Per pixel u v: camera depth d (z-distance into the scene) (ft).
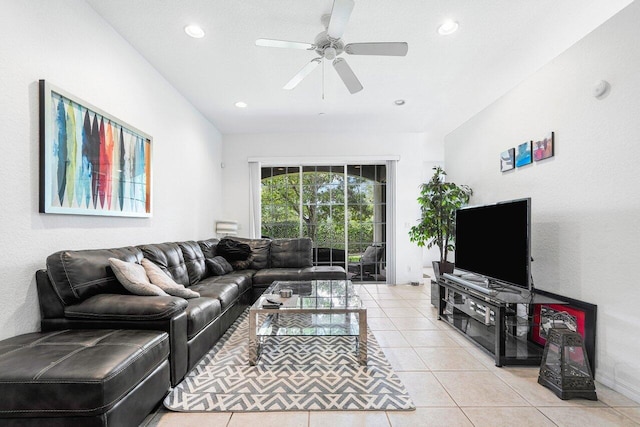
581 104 7.32
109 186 7.75
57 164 6.10
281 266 14.79
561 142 7.96
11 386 3.87
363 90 12.01
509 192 10.24
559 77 8.03
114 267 6.38
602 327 6.70
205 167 15.07
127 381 4.42
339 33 6.81
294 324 8.76
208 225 15.51
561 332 6.29
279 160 17.85
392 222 17.92
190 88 11.80
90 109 7.06
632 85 6.09
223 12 7.47
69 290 5.74
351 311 7.47
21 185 5.45
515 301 7.49
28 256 5.58
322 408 5.68
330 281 11.46
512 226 8.18
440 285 11.02
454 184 13.19
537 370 7.25
